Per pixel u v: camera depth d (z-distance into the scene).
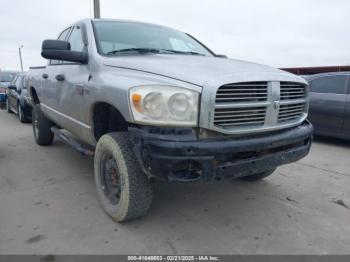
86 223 2.93
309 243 2.68
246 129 2.53
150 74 2.64
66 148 5.64
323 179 4.26
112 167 3.01
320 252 2.55
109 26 3.72
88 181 4.00
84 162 4.81
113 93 2.67
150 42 3.72
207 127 2.37
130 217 2.83
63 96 3.95
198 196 3.61
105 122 3.31
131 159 2.71
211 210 3.26
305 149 3.09
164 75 2.55
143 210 2.81
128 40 3.61
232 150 2.43
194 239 2.71
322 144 6.54
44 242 2.62
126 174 2.70
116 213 2.88
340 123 6.20
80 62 3.40
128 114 2.48
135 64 2.84
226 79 2.42
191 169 2.38
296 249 2.59
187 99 2.36
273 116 2.71
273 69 3.05
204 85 2.36
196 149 2.32
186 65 2.75
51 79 4.46
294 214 3.21
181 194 3.65
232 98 2.46
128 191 2.71
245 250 2.56
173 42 3.94
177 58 3.11
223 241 2.69
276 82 2.71
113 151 2.79
